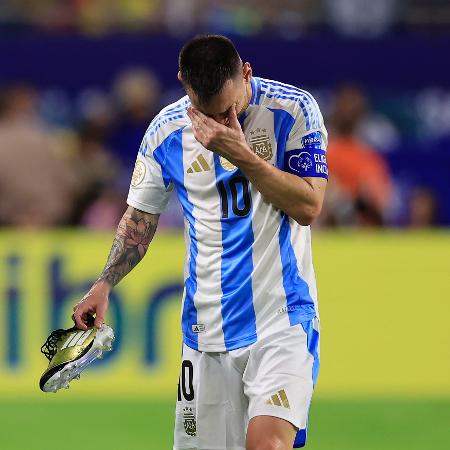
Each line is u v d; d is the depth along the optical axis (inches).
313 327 579.2
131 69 1499.8
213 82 524.7
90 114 1450.5
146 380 1074.7
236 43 1504.7
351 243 1103.6
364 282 1101.1
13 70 1504.7
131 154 1437.0
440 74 1513.3
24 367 1072.2
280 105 568.1
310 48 1504.7
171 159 586.6
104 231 1259.2
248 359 575.5
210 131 528.1
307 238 591.5
